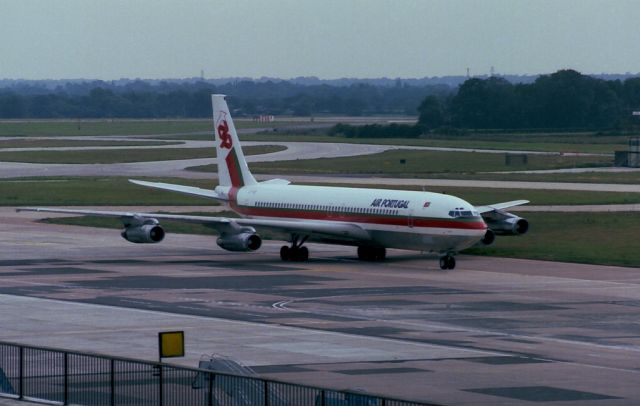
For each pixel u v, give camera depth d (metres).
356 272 145.38
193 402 67.81
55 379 77.50
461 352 92.56
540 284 134.00
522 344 96.50
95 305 116.19
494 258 160.38
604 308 116.06
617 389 79.94
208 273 143.75
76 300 119.62
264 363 87.56
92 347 93.38
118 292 125.81
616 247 170.12
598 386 80.81
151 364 67.88
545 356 91.50
